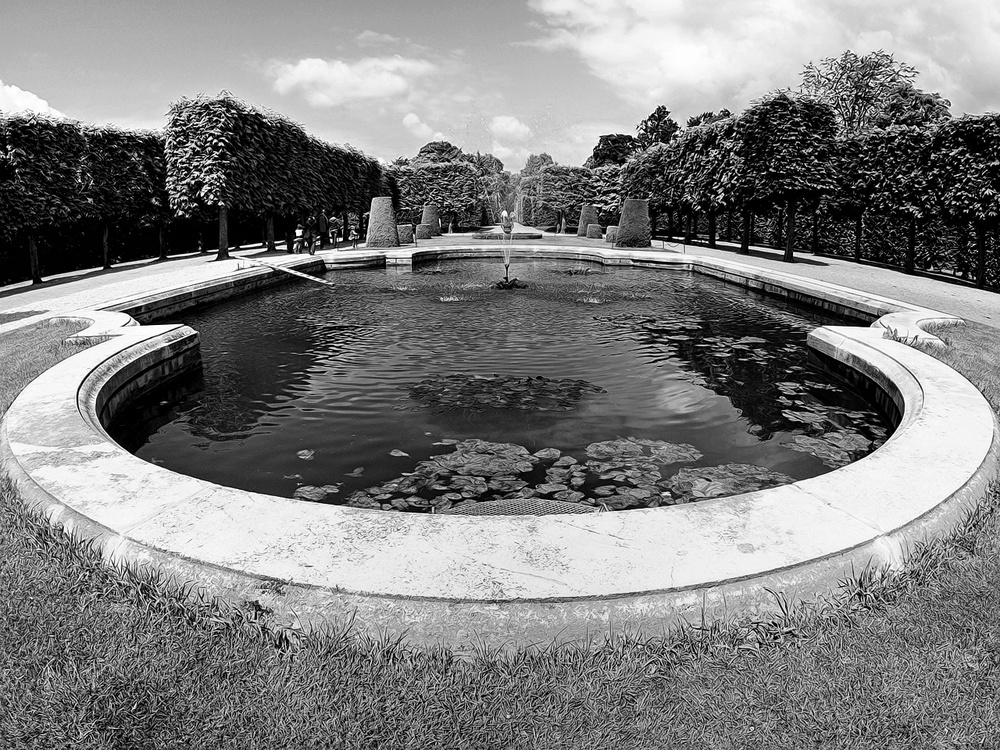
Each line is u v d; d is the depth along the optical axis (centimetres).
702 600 224
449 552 244
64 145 1584
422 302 1243
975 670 202
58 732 180
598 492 417
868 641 216
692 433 532
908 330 761
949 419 407
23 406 434
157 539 257
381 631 216
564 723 186
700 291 1431
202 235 2628
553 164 4306
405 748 178
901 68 3275
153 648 211
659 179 3200
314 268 1808
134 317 981
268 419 572
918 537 270
